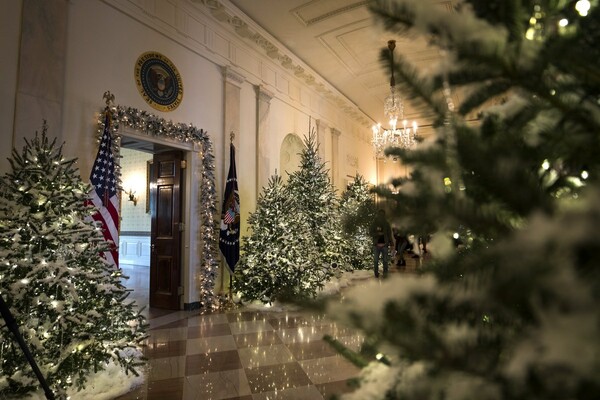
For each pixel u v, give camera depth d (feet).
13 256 7.93
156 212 19.27
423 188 1.64
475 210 1.42
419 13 1.34
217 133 20.27
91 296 8.93
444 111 1.71
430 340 1.18
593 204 0.82
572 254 0.84
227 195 19.47
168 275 18.43
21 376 7.72
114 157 14.06
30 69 12.23
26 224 8.30
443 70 1.53
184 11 18.42
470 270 1.23
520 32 1.58
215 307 18.11
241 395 9.02
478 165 1.31
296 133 28.25
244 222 21.88
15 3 12.01
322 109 32.45
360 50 26.07
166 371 10.46
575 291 0.81
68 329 8.40
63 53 13.15
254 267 18.54
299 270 18.24
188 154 18.72
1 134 11.50
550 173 1.87
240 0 20.33
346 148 36.94
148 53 16.48
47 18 12.75
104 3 14.73
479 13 1.65
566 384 0.88
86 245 9.08
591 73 1.36
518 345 1.10
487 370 1.12
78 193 9.50
